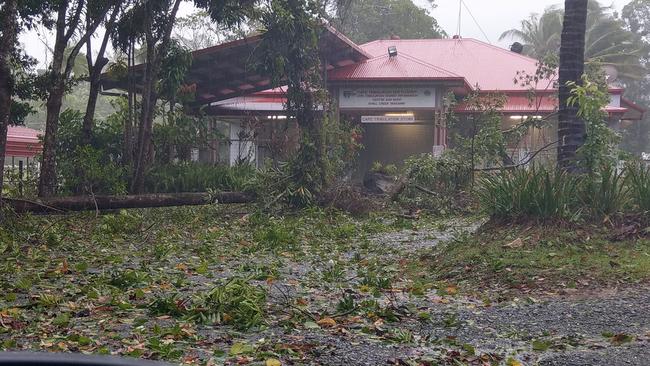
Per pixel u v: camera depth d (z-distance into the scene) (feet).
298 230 49.19
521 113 95.91
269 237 43.62
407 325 21.50
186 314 21.97
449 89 92.07
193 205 59.57
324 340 19.29
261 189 60.23
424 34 170.40
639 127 179.73
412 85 91.30
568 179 35.58
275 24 62.08
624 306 22.90
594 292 25.27
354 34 161.99
